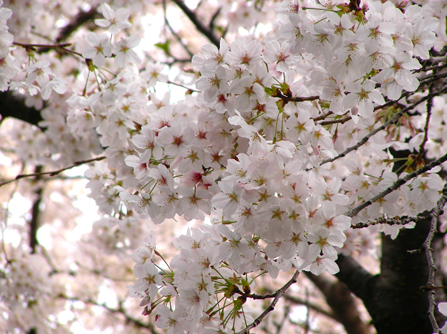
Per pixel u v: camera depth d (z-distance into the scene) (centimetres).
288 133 239
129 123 257
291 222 233
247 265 237
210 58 238
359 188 244
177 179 242
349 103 238
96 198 260
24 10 303
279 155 234
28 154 335
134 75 260
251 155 234
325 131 240
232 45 238
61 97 283
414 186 243
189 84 271
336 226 233
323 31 234
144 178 244
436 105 258
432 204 244
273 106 237
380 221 242
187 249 239
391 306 269
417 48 236
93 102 256
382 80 236
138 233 346
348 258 282
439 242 273
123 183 260
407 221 241
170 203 240
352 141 253
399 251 272
